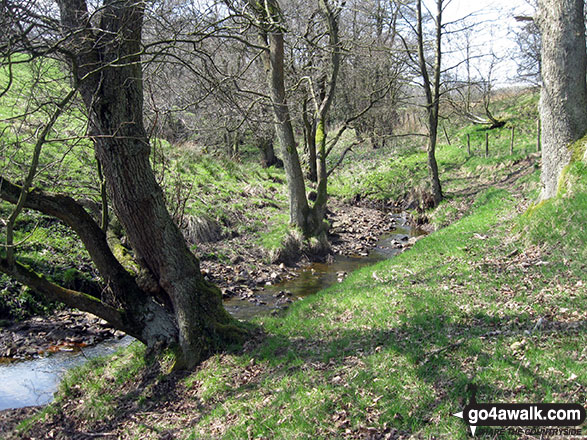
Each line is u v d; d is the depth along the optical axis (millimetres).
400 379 5527
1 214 12086
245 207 18188
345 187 26734
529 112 27406
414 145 31734
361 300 8711
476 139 26844
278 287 12688
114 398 6859
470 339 6062
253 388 6262
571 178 9148
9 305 10109
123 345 9281
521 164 20375
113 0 6352
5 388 7625
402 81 22266
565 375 4902
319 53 15945
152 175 7246
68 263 11453
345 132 38312
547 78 9469
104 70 6574
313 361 6527
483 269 8656
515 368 5207
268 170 27594
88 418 6539
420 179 24250
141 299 7629
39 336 9469
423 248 11484
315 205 16156
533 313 6453
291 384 5996
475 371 5324
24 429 6387
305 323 8156
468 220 13086
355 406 5262
